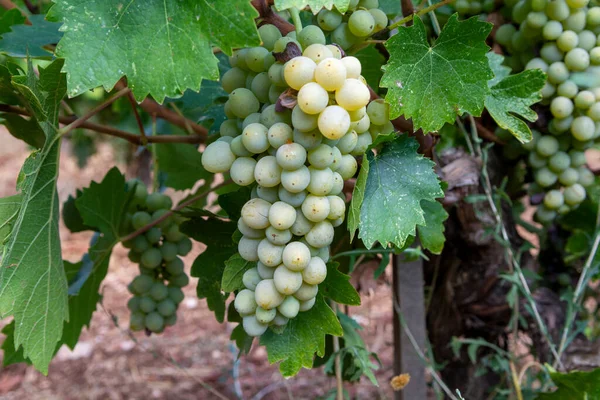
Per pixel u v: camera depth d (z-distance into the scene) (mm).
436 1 821
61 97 625
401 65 595
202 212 723
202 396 1669
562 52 770
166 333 2100
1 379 1858
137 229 829
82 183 3562
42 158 626
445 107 606
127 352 1986
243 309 583
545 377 837
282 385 1588
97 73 554
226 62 870
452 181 806
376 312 1873
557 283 970
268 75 588
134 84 560
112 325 2199
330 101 555
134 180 857
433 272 947
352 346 757
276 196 572
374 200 618
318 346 617
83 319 861
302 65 541
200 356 1924
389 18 735
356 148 600
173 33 559
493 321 914
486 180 813
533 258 918
